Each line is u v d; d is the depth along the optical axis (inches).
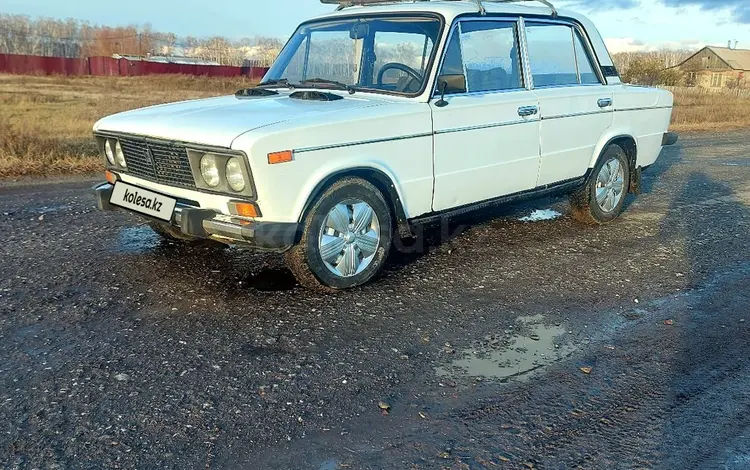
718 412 114.6
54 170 336.8
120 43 3526.1
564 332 146.9
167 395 115.6
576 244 217.9
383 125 162.9
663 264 197.8
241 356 131.0
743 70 2711.6
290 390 118.6
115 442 101.6
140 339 137.4
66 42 3388.3
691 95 1213.7
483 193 194.1
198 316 150.3
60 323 144.2
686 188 321.4
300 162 147.8
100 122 182.2
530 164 205.0
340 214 161.5
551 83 215.2
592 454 101.4
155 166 162.2
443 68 177.8
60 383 118.6
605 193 241.1
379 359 131.6
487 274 185.3
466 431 107.0
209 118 156.1
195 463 97.2
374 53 188.7
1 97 926.4
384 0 209.3
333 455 99.9
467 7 186.9
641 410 114.7
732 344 142.3
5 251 193.6
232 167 143.1
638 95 245.9
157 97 976.3
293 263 158.6
